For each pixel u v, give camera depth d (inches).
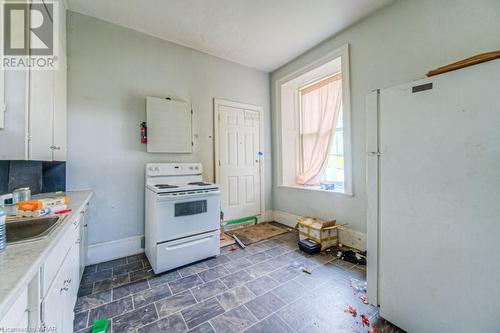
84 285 71.0
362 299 63.8
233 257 93.0
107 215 91.1
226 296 65.6
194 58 115.1
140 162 98.8
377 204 55.5
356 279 74.9
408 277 49.3
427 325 46.3
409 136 48.7
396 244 51.5
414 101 47.8
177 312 58.6
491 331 38.1
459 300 41.9
